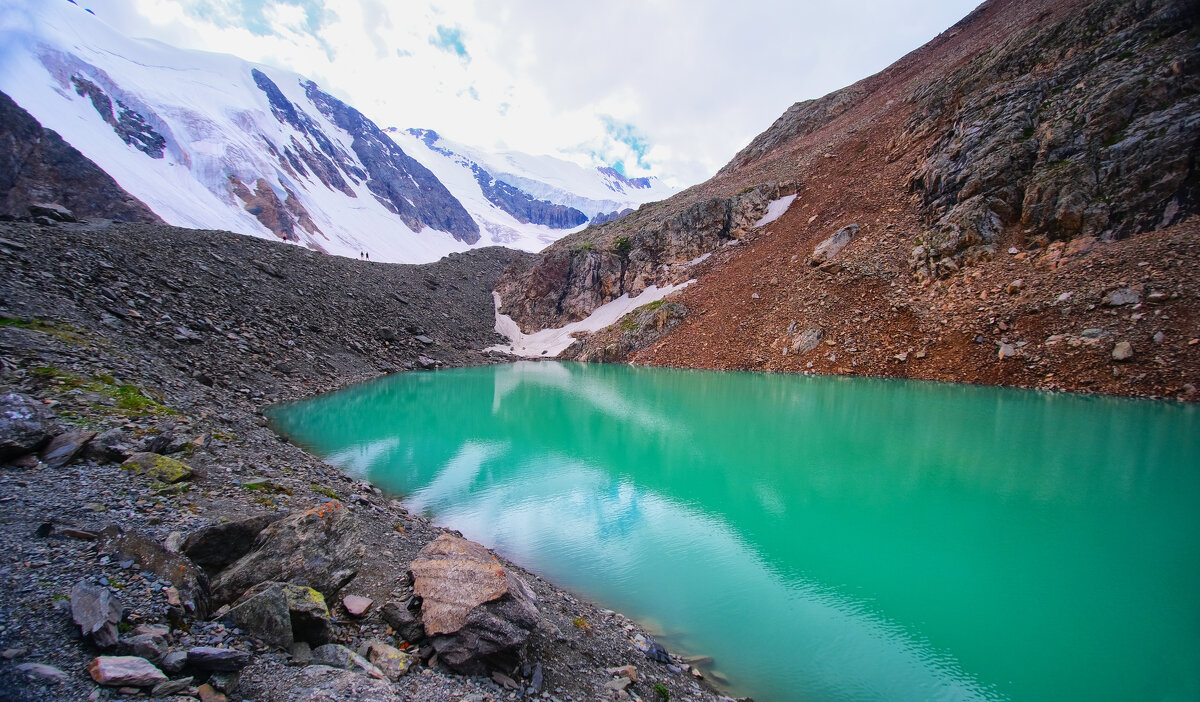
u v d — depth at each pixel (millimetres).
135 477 8258
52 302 18094
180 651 4309
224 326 26672
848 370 33094
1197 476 14586
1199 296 23375
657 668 7340
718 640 8547
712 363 40812
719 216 56125
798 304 39812
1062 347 25844
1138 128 28672
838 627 8969
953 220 34188
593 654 7062
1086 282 26938
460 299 63781
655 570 10969
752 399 27953
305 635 5312
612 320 54969
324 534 6871
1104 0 35875
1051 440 17984
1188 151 26562
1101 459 16094
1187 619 9000
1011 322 28359
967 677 7703
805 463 17625
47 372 12164
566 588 10141
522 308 62750
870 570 10867
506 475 17062
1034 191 31281
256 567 5988
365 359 36156
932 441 18875
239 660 4438
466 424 24016
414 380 35062
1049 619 9102
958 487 14812
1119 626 8883
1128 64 30906
